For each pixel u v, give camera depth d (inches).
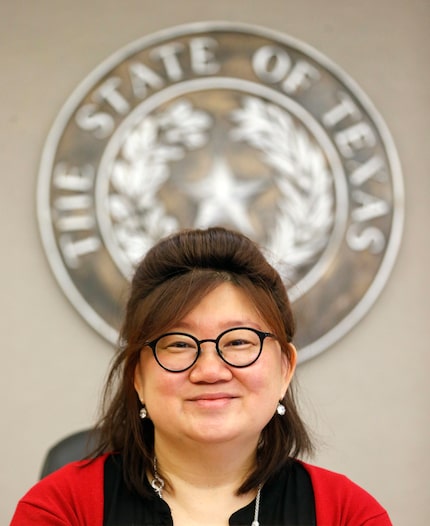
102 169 107.0
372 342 108.1
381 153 108.3
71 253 106.0
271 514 55.8
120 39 110.4
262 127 108.7
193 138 108.7
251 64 109.3
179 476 54.8
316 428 106.2
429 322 108.4
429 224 109.3
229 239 54.2
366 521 55.6
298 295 106.5
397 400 107.4
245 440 52.1
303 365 107.1
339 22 111.8
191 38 109.3
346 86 108.9
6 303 106.7
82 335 106.6
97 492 55.8
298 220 107.8
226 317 50.8
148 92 108.6
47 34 110.5
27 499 55.6
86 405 105.7
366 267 107.3
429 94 111.0
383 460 106.6
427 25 111.5
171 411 50.6
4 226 107.7
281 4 111.5
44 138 109.0
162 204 107.7
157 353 51.4
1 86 109.6
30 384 106.0
